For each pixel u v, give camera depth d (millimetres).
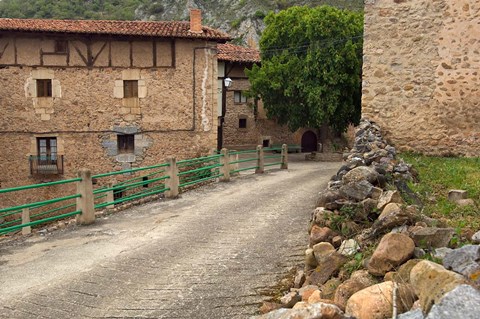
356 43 22984
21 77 17578
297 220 7766
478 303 1874
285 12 25016
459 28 9617
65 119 17906
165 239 7070
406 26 10016
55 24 17562
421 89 10016
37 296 4891
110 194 11984
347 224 4941
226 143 28656
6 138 17812
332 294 3566
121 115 18188
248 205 9422
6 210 7156
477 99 9609
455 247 3562
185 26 18875
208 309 4348
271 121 30391
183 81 18344
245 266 5543
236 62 26156
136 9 61188
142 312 4367
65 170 18078
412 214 4242
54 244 7020
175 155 18625
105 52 17828
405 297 2758
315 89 22453
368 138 8883
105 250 6598
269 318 2844
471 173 7371
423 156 9883
